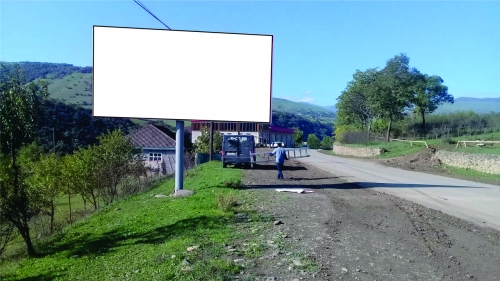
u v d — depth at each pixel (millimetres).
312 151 63781
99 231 9398
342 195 13289
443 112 46562
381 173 23188
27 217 8867
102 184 18625
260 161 25516
